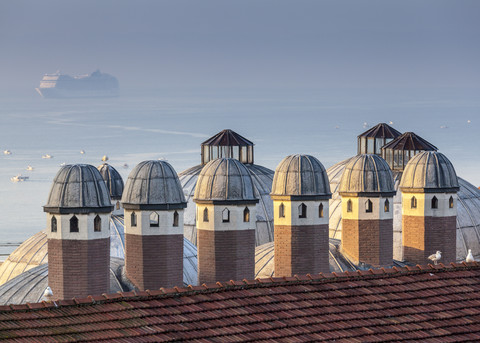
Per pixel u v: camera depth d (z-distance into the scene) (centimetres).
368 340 5741
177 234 8362
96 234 8044
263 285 6084
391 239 9675
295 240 8875
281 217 8906
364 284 6303
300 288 6131
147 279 8288
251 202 8669
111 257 9069
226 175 8619
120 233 10419
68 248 8012
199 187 8675
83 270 8006
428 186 9912
